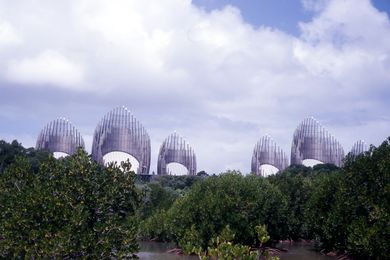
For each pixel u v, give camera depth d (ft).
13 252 81.51
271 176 277.64
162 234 237.86
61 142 556.10
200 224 180.34
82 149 95.91
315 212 187.01
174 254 176.86
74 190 88.94
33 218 83.10
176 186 404.98
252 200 190.19
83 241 79.77
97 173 94.43
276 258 51.03
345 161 185.68
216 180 201.98
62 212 82.53
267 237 51.90
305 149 600.80
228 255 49.42
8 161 240.94
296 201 250.57
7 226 81.35
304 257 177.06
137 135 550.77
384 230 136.56
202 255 52.80
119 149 540.11
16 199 84.99
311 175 328.90
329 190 184.03
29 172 95.20
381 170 157.17
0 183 91.15
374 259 143.33
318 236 187.42
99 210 89.92
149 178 492.95
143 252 186.09
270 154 605.31
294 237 256.73
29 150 282.15
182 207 195.31
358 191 161.38
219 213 177.99
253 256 48.75
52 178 92.58
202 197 191.72
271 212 199.21
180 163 566.36
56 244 77.25
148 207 271.08
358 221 148.66
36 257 79.25
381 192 154.71
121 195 95.04
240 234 177.58
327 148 597.93
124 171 98.22
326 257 177.17
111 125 546.67
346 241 162.09
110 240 84.17
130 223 90.12
